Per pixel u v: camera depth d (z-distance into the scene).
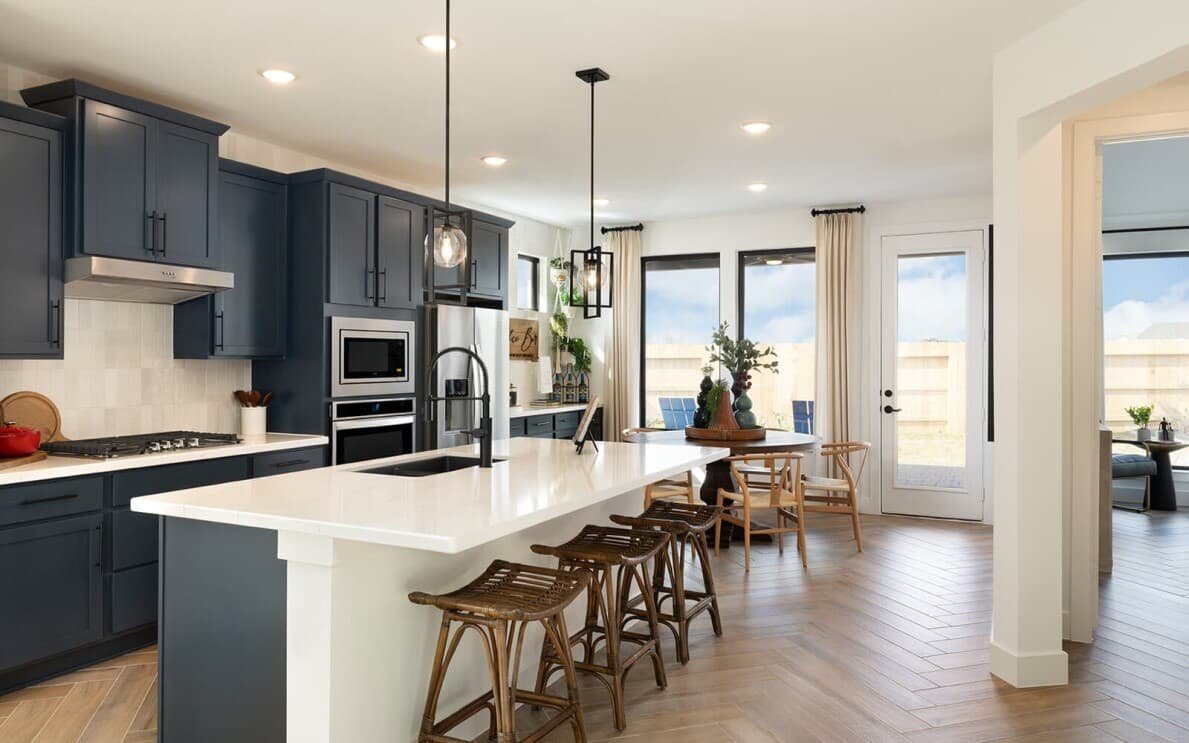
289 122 4.30
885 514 6.70
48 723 2.80
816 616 3.97
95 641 3.33
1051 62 3.00
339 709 2.12
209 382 4.47
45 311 3.34
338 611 2.12
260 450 4.03
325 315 4.50
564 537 3.39
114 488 3.39
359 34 3.16
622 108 4.12
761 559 5.16
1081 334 3.72
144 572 3.54
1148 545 5.69
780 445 5.11
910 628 3.79
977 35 3.16
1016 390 3.18
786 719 2.82
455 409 5.38
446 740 2.27
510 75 3.62
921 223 6.54
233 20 3.02
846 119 4.34
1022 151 3.19
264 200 4.47
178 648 2.39
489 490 2.56
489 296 5.98
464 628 2.25
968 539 5.73
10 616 3.02
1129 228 7.07
